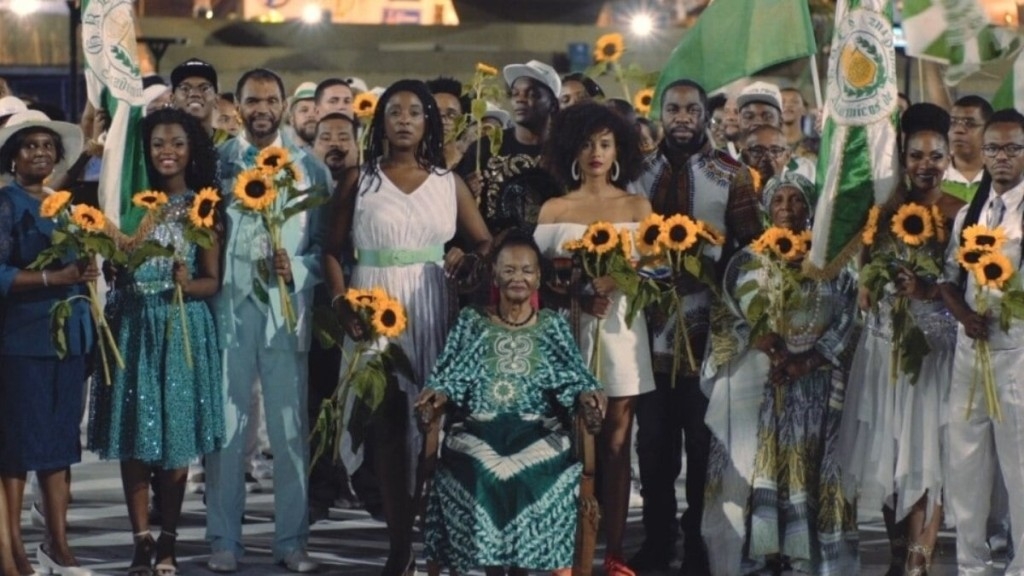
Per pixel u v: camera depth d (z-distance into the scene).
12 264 10.66
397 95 10.90
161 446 10.80
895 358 10.51
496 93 13.41
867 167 10.87
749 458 10.93
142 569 10.99
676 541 12.20
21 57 26.38
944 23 12.89
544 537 9.89
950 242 10.55
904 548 11.07
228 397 11.33
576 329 10.77
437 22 30.36
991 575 10.93
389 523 10.86
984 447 10.55
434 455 10.20
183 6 29.67
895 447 10.70
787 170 11.48
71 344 10.70
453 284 10.95
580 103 11.05
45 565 11.02
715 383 11.05
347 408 11.01
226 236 11.21
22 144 10.77
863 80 10.89
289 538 11.37
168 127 10.96
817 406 10.91
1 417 10.63
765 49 13.17
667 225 10.60
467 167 12.50
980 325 10.26
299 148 11.86
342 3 30.14
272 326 11.34
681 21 28.44
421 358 10.85
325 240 11.23
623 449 10.85
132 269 10.67
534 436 10.09
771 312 10.87
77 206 10.59
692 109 11.80
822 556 10.85
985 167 10.50
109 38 11.11
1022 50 12.30
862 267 10.83
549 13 29.17
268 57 26.84
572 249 10.62
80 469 15.07
